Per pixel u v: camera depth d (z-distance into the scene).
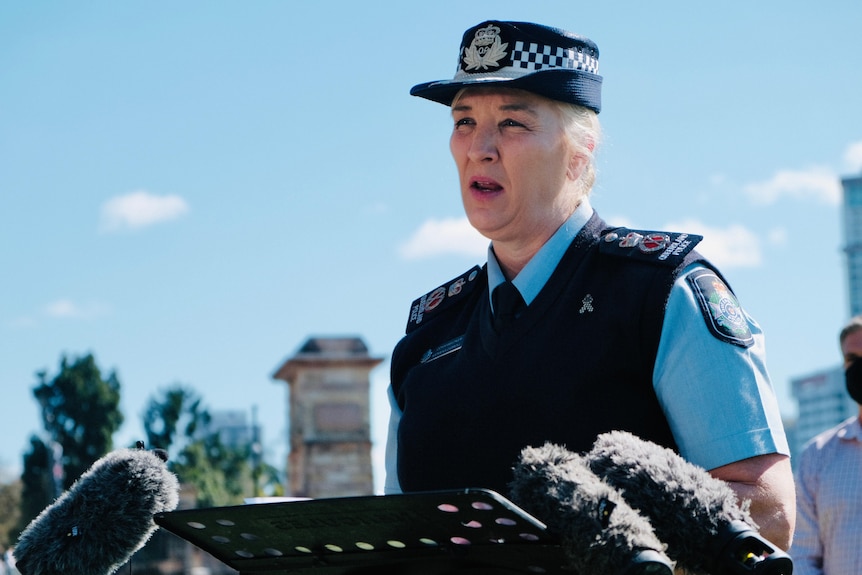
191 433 53.22
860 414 10.76
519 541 4.05
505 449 5.25
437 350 5.84
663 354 5.06
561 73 5.41
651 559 3.74
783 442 4.94
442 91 5.60
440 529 4.16
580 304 5.28
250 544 4.60
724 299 5.11
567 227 5.50
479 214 5.49
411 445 5.57
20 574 5.08
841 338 10.95
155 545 30.73
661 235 5.34
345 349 38.81
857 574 10.42
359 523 4.26
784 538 4.81
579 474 3.99
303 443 38.12
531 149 5.40
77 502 5.07
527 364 5.29
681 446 5.01
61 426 50.69
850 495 10.51
